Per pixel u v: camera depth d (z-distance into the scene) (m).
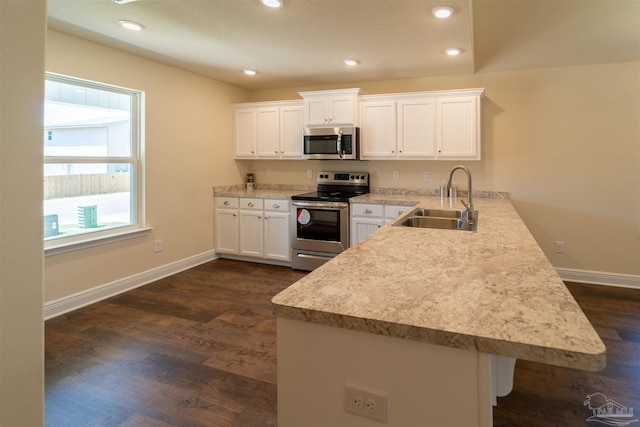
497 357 1.04
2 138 0.76
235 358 2.49
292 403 1.06
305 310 1.01
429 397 0.92
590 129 3.88
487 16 3.27
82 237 3.44
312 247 4.42
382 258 1.57
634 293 3.67
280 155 4.89
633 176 3.79
